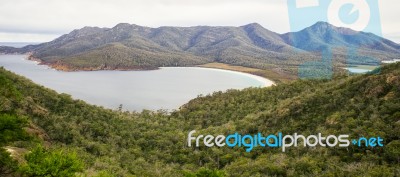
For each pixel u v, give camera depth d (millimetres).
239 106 103250
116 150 69812
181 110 113500
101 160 57719
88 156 57531
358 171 39750
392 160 41438
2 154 19359
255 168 48562
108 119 88875
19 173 20906
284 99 95125
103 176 28656
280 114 69875
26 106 70562
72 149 58531
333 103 63156
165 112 118250
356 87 63438
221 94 122188
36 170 20266
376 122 50156
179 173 55438
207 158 63000
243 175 46875
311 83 98625
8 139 18312
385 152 43000
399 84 56625
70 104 87062
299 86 99188
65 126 71875
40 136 61969
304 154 50031
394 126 48094
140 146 76312
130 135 81000
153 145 76875
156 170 57750
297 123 62375
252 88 121438
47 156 21609
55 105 82812
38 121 68562
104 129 80188
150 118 104250
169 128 91812
